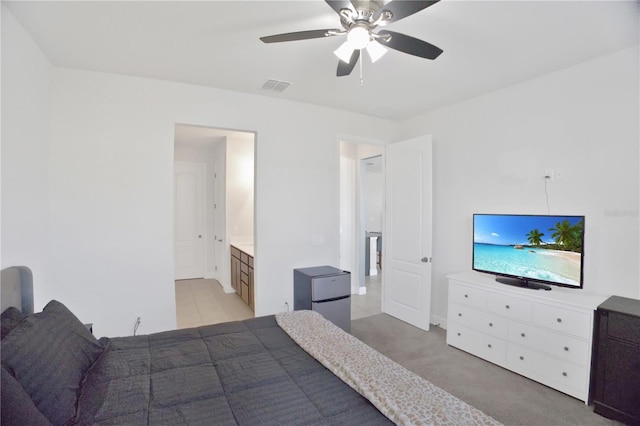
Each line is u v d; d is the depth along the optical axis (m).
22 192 2.15
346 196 5.27
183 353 1.77
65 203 2.71
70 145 2.73
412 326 3.82
